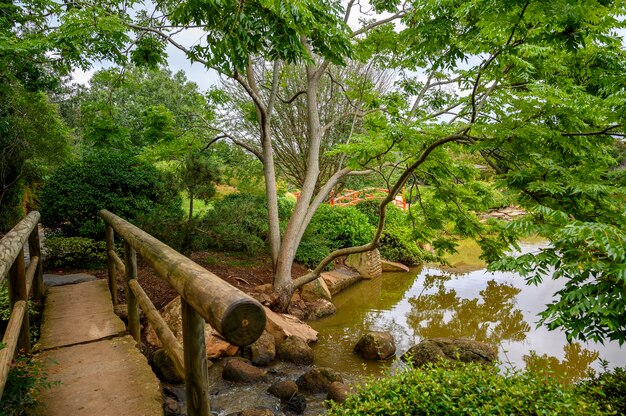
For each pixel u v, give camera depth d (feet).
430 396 8.34
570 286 6.78
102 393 7.31
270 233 23.22
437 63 12.72
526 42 9.80
